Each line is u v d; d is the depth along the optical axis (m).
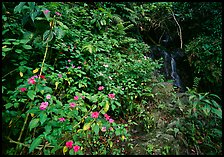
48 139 1.58
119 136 2.17
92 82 2.62
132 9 4.52
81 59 2.71
